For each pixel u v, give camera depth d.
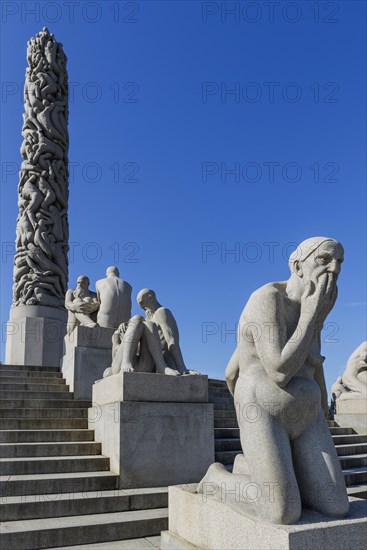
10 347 17.83
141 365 7.80
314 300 4.10
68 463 6.93
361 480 8.70
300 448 4.11
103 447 7.57
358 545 3.60
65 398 10.72
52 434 8.01
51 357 17.88
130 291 12.84
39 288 18.33
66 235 19.70
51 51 21.05
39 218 18.91
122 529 5.63
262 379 4.12
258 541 3.58
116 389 7.28
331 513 3.85
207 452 7.31
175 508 4.68
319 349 4.48
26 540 5.22
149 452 6.92
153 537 5.68
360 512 4.04
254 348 4.25
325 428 4.20
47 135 20.00
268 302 4.17
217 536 3.98
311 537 3.44
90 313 12.62
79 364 11.05
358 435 11.74
